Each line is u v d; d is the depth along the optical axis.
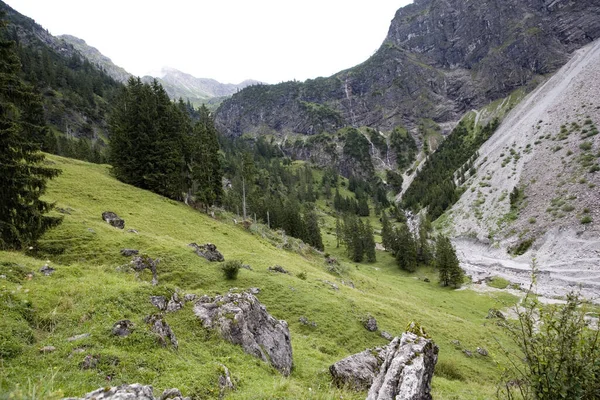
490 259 108.12
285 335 17.56
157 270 31.62
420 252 117.06
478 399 16.83
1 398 6.40
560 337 6.81
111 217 41.75
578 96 164.25
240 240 56.69
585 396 6.47
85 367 8.60
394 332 33.44
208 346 13.02
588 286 69.88
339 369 15.50
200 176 69.50
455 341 35.81
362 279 67.19
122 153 66.81
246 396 9.45
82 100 164.00
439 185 197.00
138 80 71.00
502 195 139.25
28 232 22.03
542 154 143.88
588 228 91.69
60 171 22.86
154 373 9.21
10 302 11.14
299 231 102.25
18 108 21.11
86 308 11.93
